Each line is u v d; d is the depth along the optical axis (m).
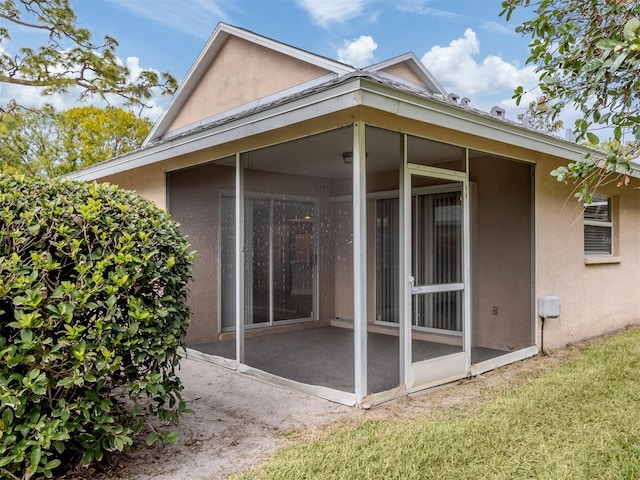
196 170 6.31
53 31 10.59
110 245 2.88
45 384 2.40
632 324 7.98
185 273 3.25
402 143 4.14
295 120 3.77
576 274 6.52
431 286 4.46
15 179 2.91
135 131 21.70
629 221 8.03
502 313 6.12
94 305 2.64
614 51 2.10
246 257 6.44
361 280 3.81
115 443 2.63
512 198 6.02
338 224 5.72
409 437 3.10
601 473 2.64
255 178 6.17
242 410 3.85
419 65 9.71
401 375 4.17
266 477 2.60
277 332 6.29
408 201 4.21
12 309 2.55
